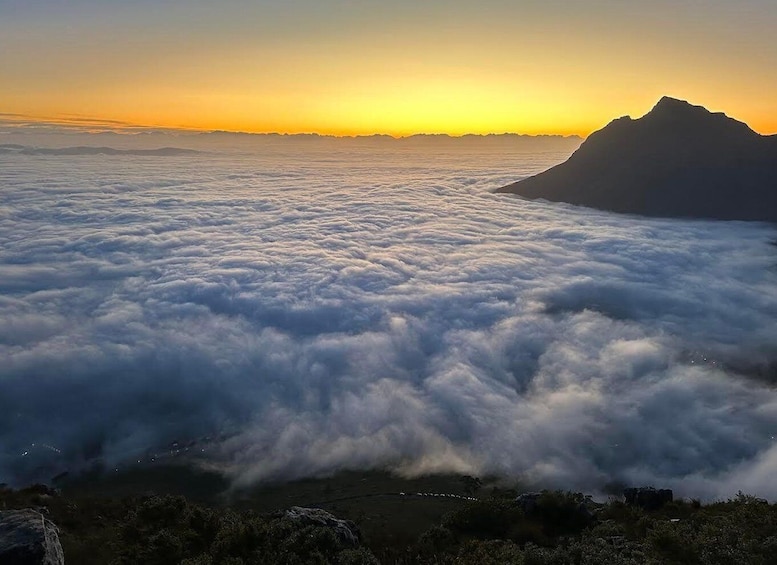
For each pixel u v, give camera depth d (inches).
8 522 566.3
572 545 718.5
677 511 991.0
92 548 767.7
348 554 716.7
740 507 847.1
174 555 710.5
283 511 957.2
